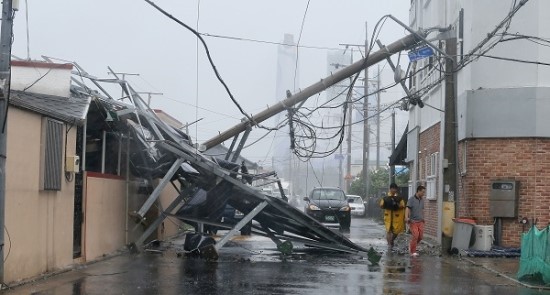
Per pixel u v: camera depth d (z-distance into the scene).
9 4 9.94
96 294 9.84
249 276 12.28
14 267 10.27
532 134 16.77
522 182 16.88
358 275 12.74
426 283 11.75
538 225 16.59
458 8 19.22
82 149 13.78
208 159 15.77
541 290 11.02
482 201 17.25
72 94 14.26
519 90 16.94
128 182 16.55
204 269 13.20
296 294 10.27
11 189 10.16
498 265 14.50
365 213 45.41
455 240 16.78
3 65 9.80
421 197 16.73
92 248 14.02
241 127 19.33
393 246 19.20
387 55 18.69
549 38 16.69
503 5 17.16
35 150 11.05
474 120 17.39
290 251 15.97
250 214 15.48
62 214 12.31
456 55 16.94
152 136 16.72
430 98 22.45
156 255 15.62
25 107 10.47
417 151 24.88
